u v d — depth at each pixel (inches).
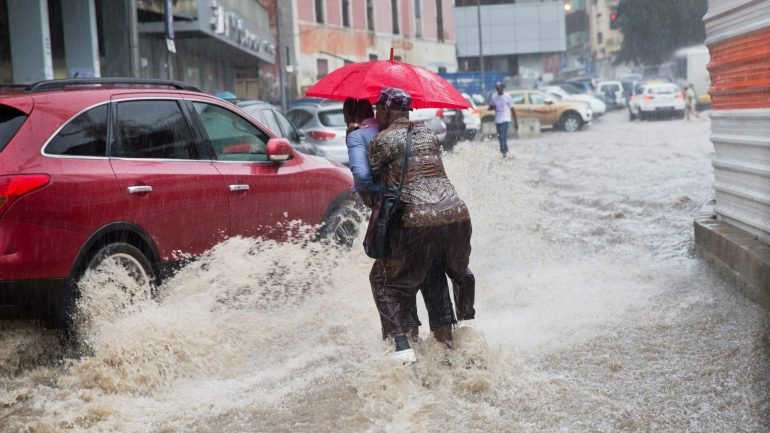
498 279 292.7
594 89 2114.9
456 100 220.8
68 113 209.0
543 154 861.8
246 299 243.4
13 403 182.2
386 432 161.3
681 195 467.5
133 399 183.9
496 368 191.6
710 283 270.1
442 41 2361.0
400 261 191.2
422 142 194.1
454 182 441.7
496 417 167.3
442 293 201.2
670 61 2881.4
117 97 225.0
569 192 529.3
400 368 185.5
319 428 164.4
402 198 190.1
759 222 264.4
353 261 285.0
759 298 237.0
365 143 201.6
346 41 1876.2
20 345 206.5
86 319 202.4
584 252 338.6
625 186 543.8
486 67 2706.7
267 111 488.4
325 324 238.5
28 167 194.2
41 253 193.2
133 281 213.0
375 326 235.8
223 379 198.8
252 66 1583.4
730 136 287.1
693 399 174.6
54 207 195.5
